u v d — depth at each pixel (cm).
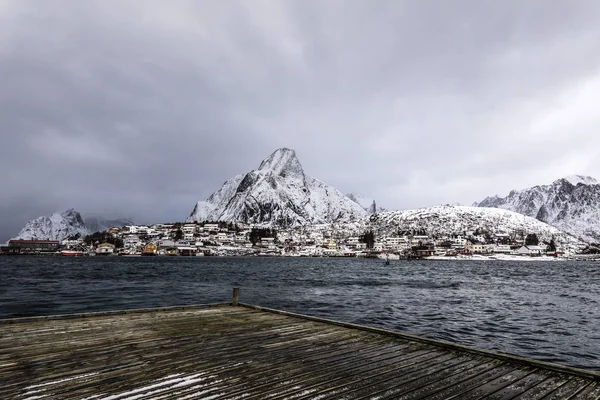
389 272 10538
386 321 2572
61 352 861
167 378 693
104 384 659
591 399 621
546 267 15638
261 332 1084
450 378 712
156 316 1334
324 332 1089
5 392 618
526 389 661
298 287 5391
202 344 945
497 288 5553
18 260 17462
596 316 2869
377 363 798
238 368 756
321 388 652
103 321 1230
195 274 8344
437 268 14025
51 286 5062
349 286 5675
